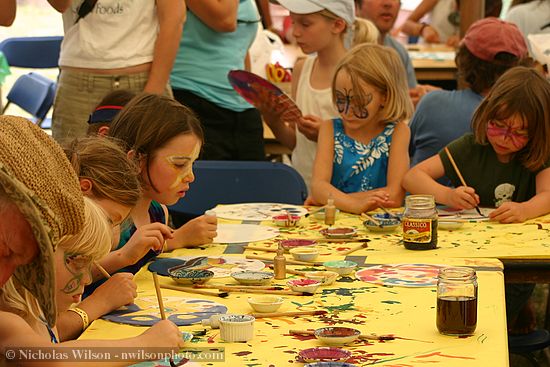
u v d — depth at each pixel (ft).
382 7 25.03
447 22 36.68
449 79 29.60
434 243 11.81
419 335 7.83
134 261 10.73
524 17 26.55
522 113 14.48
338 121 16.87
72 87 17.11
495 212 13.75
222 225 13.69
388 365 6.98
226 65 19.62
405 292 9.42
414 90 24.56
